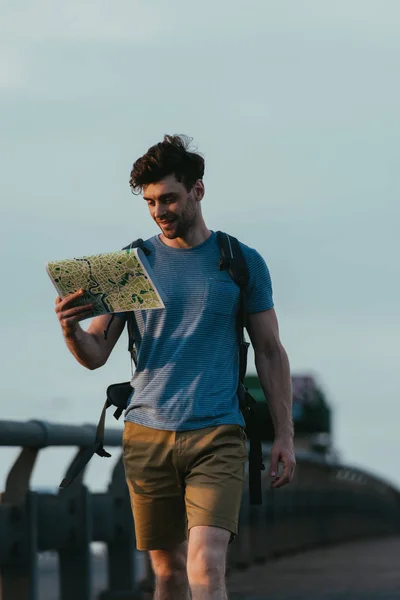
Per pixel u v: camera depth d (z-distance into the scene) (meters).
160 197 6.01
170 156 5.99
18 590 8.18
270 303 6.27
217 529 5.94
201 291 6.08
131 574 10.80
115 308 5.97
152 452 6.12
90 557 9.44
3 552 8.07
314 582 13.87
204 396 6.05
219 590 5.89
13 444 7.68
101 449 6.31
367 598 12.05
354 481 30.98
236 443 6.07
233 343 6.15
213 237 6.21
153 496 6.20
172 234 6.07
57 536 8.98
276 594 12.42
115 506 10.59
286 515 19.41
